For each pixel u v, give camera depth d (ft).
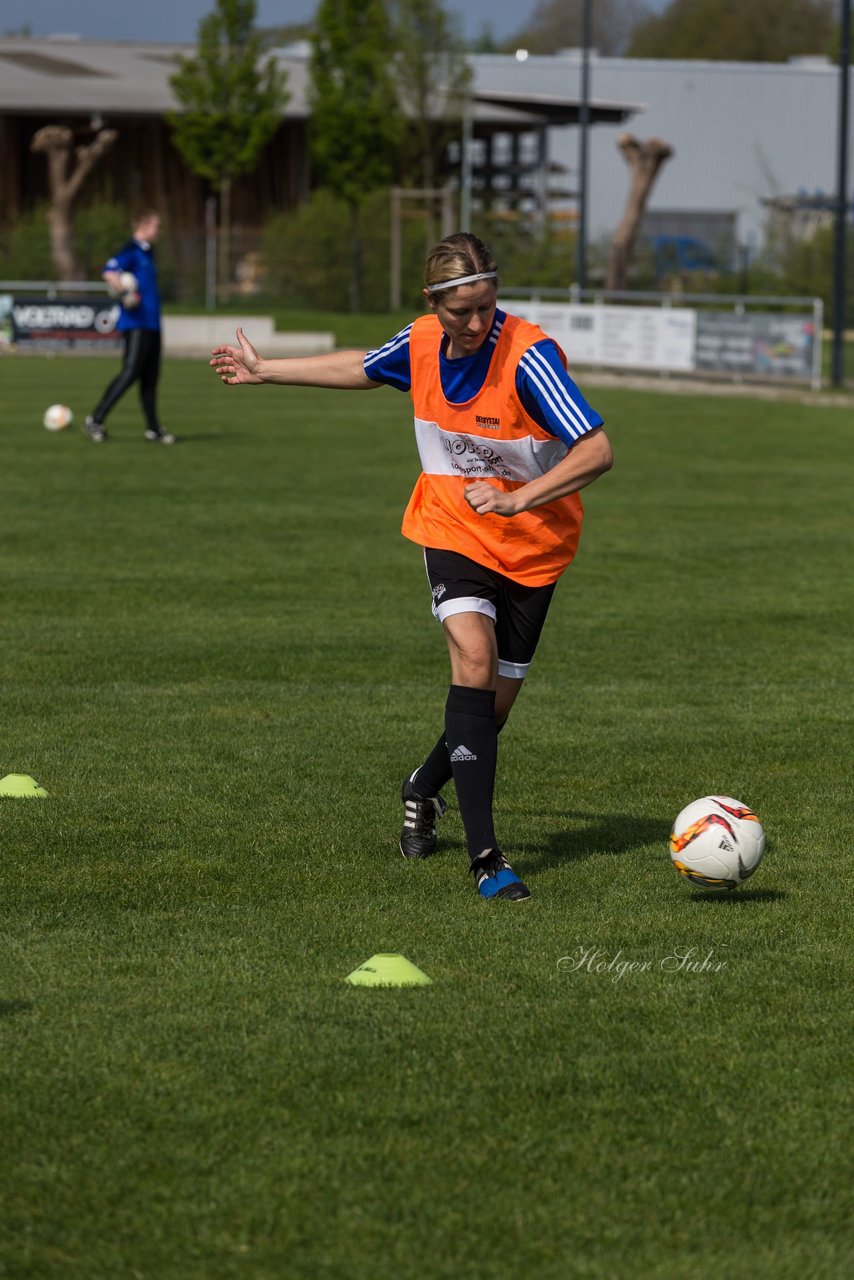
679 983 32.35
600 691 60.64
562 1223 23.00
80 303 280.10
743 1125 26.03
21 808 44.57
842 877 39.86
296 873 39.50
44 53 452.35
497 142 462.19
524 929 35.63
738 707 58.18
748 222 482.69
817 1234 22.84
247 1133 25.52
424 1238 22.57
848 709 58.03
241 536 97.71
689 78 479.41
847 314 331.36
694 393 221.05
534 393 36.88
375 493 118.01
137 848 41.22
